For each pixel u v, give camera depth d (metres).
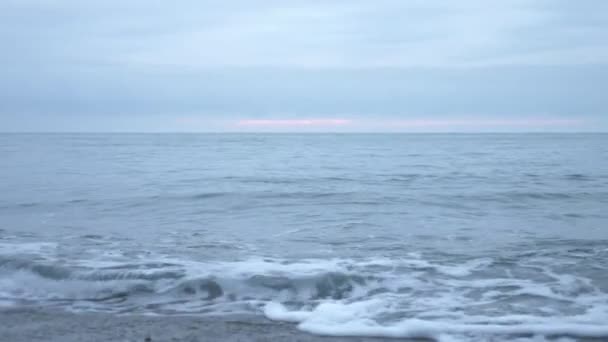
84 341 5.14
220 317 5.96
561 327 5.39
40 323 5.68
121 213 13.60
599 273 7.66
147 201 15.41
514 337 5.23
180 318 5.91
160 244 9.74
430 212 13.84
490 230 11.38
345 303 6.40
